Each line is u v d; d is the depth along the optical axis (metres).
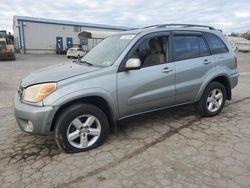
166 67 4.66
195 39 5.20
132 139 4.50
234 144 4.26
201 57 5.21
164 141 4.40
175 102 4.96
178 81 4.84
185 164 3.64
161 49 4.71
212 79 5.34
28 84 3.88
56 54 40.06
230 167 3.54
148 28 4.80
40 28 40.09
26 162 3.75
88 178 3.33
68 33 42.84
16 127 5.14
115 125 4.34
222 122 5.31
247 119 5.50
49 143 4.37
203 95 5.34
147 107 4.58
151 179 3.28
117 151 4.05
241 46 54.34
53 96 3.67
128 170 3.50
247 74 13.70
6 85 9.95
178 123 5.25
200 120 5.42
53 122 3.84
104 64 4.34
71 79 3.83
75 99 3.80
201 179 3.27
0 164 3.71
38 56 33.88
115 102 4.16
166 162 3.70
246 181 3.21
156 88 4.57
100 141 4.18
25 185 3.20
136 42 4.41
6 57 24.98
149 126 5.09
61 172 3.47
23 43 39.06
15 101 4.04
